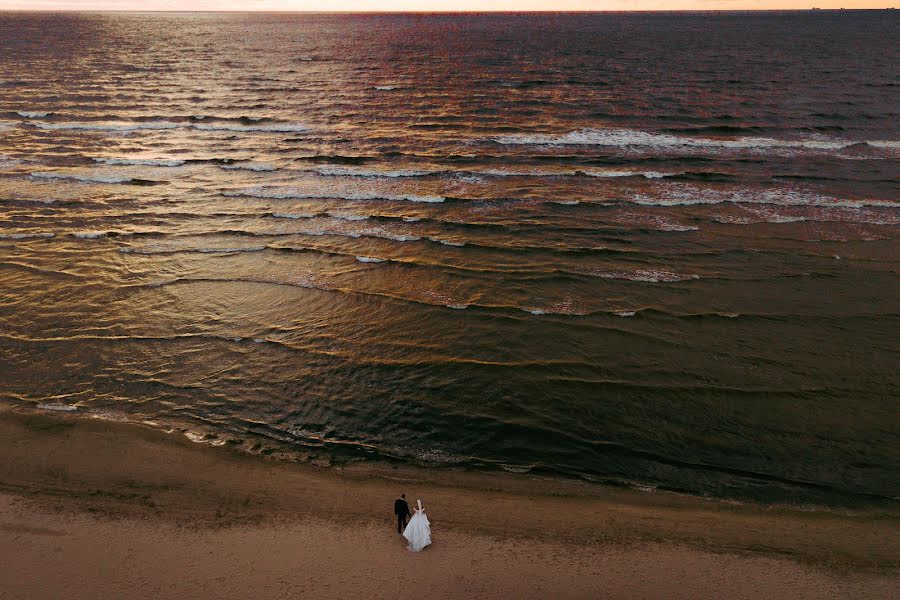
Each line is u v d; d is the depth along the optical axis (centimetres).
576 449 1314
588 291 1953
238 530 1066
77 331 1747
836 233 2345
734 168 3158
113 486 1175
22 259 2181
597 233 2383
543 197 2772
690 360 1595
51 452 1272
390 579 960
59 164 3259
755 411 1407
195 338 1717
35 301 1903
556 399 1461
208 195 2822
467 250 2250
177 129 4072
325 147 3628
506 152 3503
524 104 4841
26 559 990
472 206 2673
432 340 1702
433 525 1088
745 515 1130
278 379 1545
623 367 1573
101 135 3888
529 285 1995
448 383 1523
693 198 2738
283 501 1148
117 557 998
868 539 1059
